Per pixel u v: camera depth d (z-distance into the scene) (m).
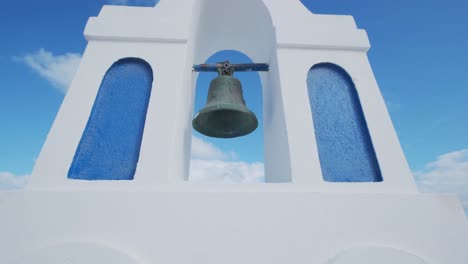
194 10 2.60
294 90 2.20
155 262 1.44
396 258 1.47
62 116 1.98
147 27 2.39
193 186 1.75
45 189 1.68
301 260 1.49
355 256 1.47
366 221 1.63
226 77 2.62
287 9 2.63
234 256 1.47
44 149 1.84
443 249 1.57
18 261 1.37
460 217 1.67
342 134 2.11
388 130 2.08
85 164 1.87
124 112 2.10
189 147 2.62
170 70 2.22
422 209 1.69
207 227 1.55
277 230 1.56
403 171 1.92
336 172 1.96
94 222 1.54
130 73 2.26
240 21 2.99
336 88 2.32
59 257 1.40
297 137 1.99
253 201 1.65
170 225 1.54
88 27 2.36
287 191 1.73
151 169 1.80
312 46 2.43
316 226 1.59
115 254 1.42
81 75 2.17
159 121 1.98
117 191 1.65
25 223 1.53
